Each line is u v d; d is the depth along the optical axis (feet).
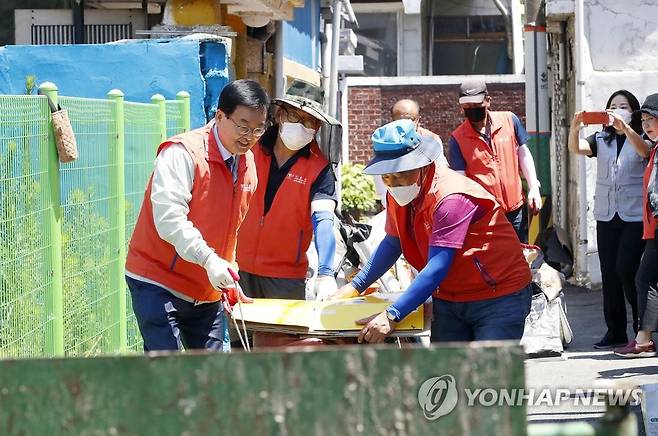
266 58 48.93
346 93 79.51
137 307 18.83
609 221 33.30
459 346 7.13
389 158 18.33
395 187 18.61
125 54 34.37
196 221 18.61
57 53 34.37
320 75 69.87
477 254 18.86
